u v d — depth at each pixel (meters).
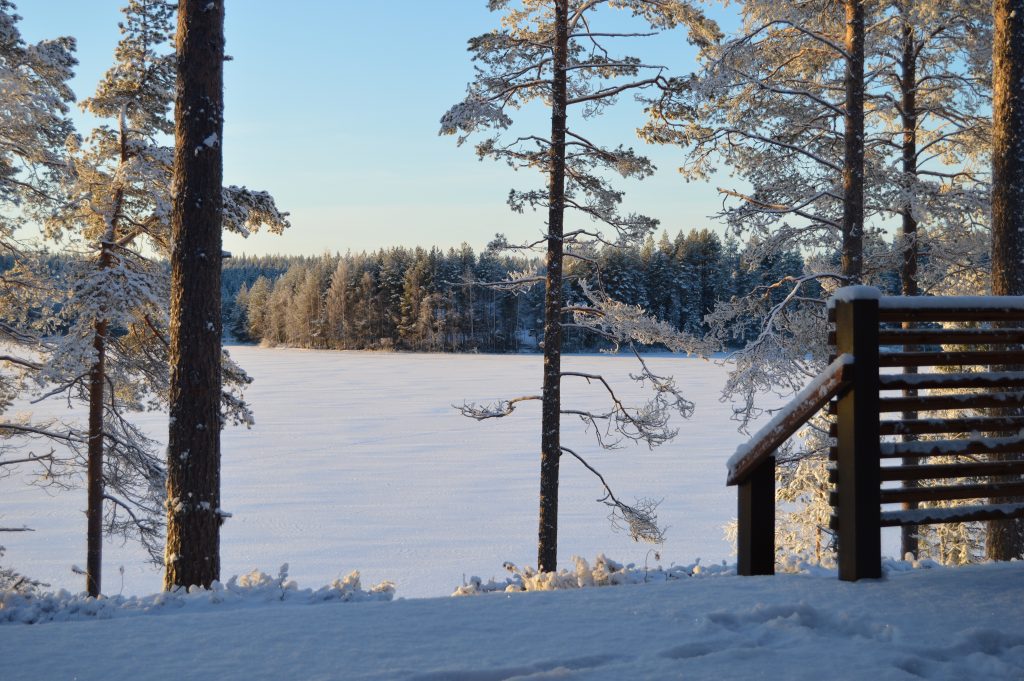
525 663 2.55
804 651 2.62
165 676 2.50
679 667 2.49
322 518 26.22
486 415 12.52
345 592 5.79
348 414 50.06
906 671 2.44
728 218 12.30
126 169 12.57
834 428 3.50
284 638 2.88
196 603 5.51
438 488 30.47
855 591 3.29
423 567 21.08
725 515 25.70
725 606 3.17
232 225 12.52
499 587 6.83
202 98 7.93
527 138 12.31
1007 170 8.26
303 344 123.38
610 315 12.71
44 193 12.92
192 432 7.97
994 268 8.36
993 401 3.49
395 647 2.75
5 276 12.84
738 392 11.94
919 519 3.49
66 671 2.56
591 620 3.04
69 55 12.30
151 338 13.91
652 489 29.62
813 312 12.22
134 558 22.17
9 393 13.29
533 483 31.27
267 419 48.25
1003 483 3.55
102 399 13.70
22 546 23.12
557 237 12.55
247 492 29.88
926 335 3.41
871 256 13.38
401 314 105.44
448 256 102.25
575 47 12.30
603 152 12.47
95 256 13.45
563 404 52.66
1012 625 2.85
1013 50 8.23
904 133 13.74
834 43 11.90
